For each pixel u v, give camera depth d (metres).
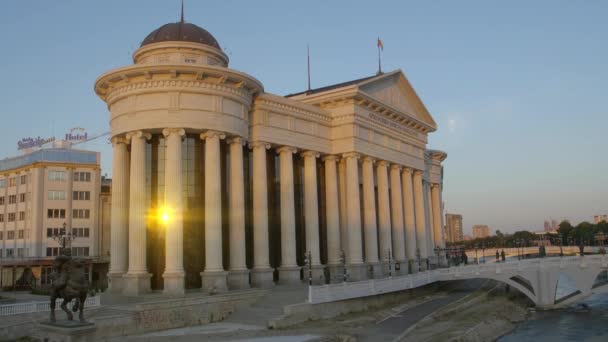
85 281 26.81
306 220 55.28
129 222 43.91
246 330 35.50
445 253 89.00
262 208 49.84
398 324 41.47
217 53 51.50
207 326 37.12
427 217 83.81
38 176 89.75
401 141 68.50
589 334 46.97
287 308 38.22
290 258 51.94
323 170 60.12
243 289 45.03
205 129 44.16
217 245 43.66
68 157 93.00
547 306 61.47
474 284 73.12
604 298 72.62
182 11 54.97
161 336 33.22
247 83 46.62
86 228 91.69
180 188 42.88
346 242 58.28
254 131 50.50
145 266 43.09
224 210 48.22
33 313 32.78
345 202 58.75
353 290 45.41
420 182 74.12
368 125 60.53
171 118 43.22
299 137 54.34
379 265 59.75
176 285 41.06
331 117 58.56
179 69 43.12
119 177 45.91
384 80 64.94
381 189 63.69
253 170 50.78
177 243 41.88
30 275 82.38
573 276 61.72
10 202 94.44
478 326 44.84
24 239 90.44
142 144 43.94
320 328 37.34
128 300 38.75
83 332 25.39
